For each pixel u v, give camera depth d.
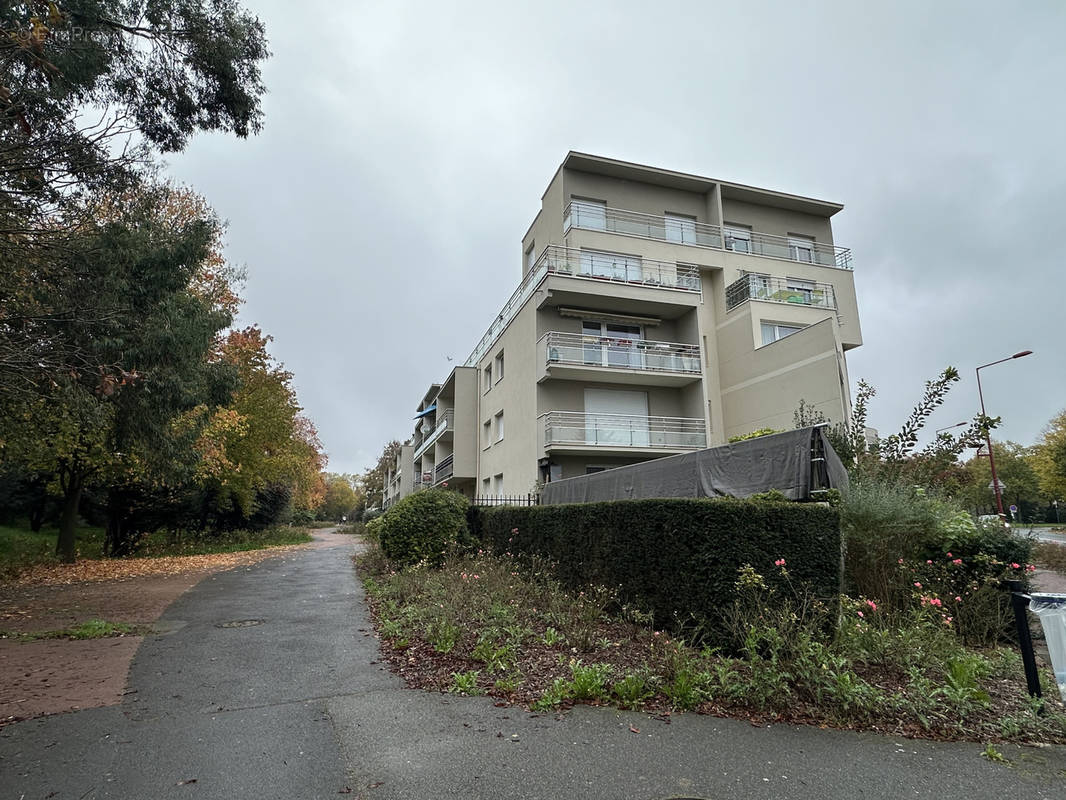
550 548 9.01
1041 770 3.35
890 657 4.83
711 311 23.47
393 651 6.01
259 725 4.02
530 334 20.84
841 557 5.32
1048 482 36.75
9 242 6.90
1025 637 4.36
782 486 7.32
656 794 3.04
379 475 75.94
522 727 3.93
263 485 27.34
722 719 4.04
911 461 9.01
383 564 12.95
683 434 20.19
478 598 7.58
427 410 40.12
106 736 3.84
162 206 12.94
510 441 22.23
